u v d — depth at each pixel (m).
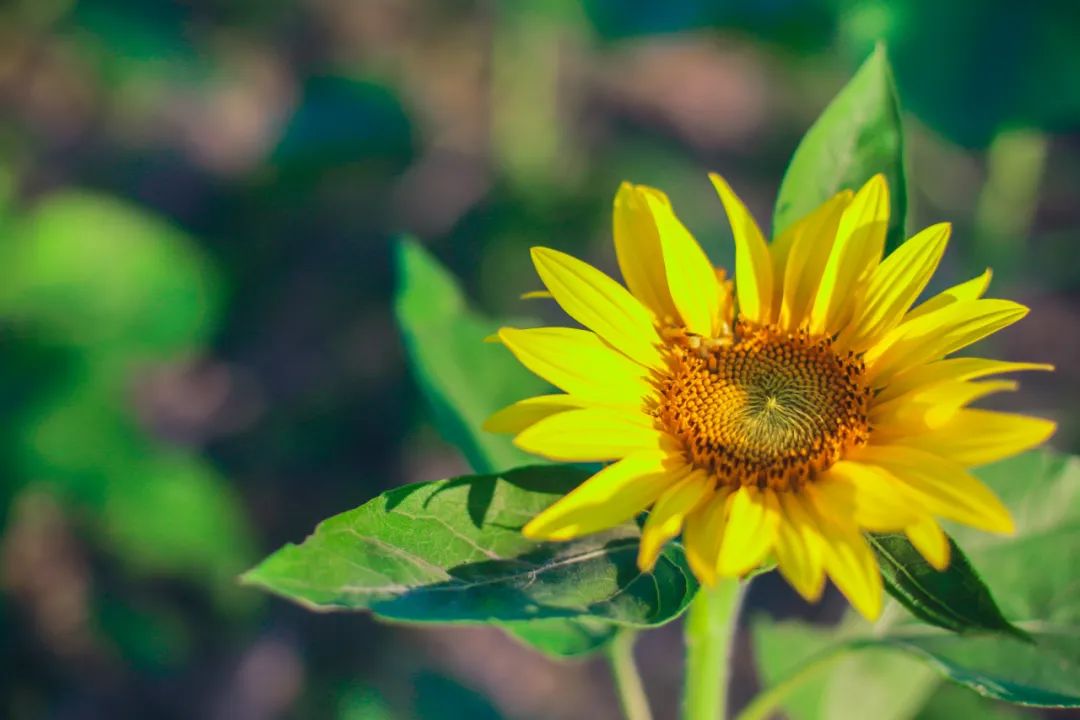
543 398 2.04
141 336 4.82
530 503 1.98
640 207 2.20
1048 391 5.38
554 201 6.28
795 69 6.76
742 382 2.12
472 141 6.89
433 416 2.79
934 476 1.85
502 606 1.88
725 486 2.07
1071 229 5.96
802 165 2.30
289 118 5.68
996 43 4.38
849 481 1.97
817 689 3.03
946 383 1.94
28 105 6.62
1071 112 4.35
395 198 6.58
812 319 2.20
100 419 4.56
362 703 4.41
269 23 7.37
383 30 7.51
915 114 4.50
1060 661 2.35
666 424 2.12
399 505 1.92
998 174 4.98
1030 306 5.75
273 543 5.46
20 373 4.54
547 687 5.08
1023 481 2.52
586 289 2.13
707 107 7.01
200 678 5.04
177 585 5.09
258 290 6.29
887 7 4.50
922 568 1.90
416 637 5.24
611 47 5.51
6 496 4.35
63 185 6.44
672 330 2.18
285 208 6.48
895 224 2.28
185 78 5.94
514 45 6.36
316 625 5.23
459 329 2.88
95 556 5.12
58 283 4.78
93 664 5.03
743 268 2.21
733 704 4.92
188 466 4.72
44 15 6.09
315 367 6.03
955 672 2.29
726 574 1.80
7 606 5.01
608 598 1.91
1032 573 2.47
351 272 6.36
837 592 5.07
